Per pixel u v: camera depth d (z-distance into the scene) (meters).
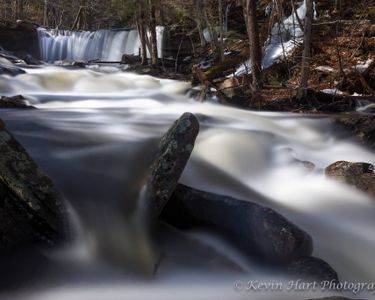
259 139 6.99
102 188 4.37
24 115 7.20
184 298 3.52
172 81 15.09
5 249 3.68
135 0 19.55
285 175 6.08
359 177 5.61
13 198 3.79
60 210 3.84
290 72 13.78
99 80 14.05
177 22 24.42
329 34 15.73
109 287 3.58
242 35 21.52
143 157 4.98
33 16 45.31
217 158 6.15
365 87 11.76
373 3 17.50
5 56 18.41
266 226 3.91
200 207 4.22
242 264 3.97
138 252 3.97
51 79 13.50
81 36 25.98
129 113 8.51
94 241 3.91
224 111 9.76
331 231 4.87
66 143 5.32
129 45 24.94
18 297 3.38
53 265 3.67
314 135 8.12
